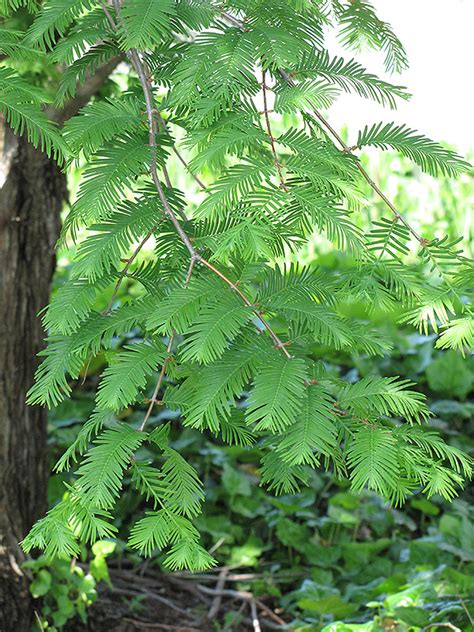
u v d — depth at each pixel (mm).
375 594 2637
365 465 1293
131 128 1451
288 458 1272
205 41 1428
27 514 2348
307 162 1396
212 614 2719
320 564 2918
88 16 1530
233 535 3059
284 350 1349
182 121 1498
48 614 2402
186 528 1353
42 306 2334
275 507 3174
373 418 1342
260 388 1290
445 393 3711
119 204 1429
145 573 2932
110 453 1349
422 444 1356
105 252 1396
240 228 1346
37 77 1916
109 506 1321
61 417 3314
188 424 1298
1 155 2219
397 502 1341
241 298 1362
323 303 1419
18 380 2303
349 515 3006
